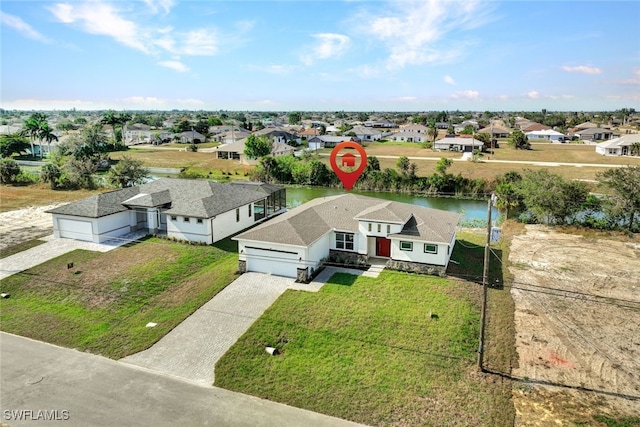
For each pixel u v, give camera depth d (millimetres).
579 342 21672
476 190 60844
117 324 23875
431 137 122938
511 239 38781
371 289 27000
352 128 152000
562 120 188000
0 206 51469
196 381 18875
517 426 16078
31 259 32750
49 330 23344
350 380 18688
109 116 122562
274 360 20156
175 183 42125
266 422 16406
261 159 74375
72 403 17453
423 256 29828
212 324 23266
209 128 173625
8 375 19344
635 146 92062
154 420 16469
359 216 31812
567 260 33219
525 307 25297
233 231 39812
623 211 40750
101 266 31422
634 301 26141
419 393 17859
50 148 112750
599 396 17688
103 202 37906
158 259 32812
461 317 23641
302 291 26688
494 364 19781
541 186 43781
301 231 30203
